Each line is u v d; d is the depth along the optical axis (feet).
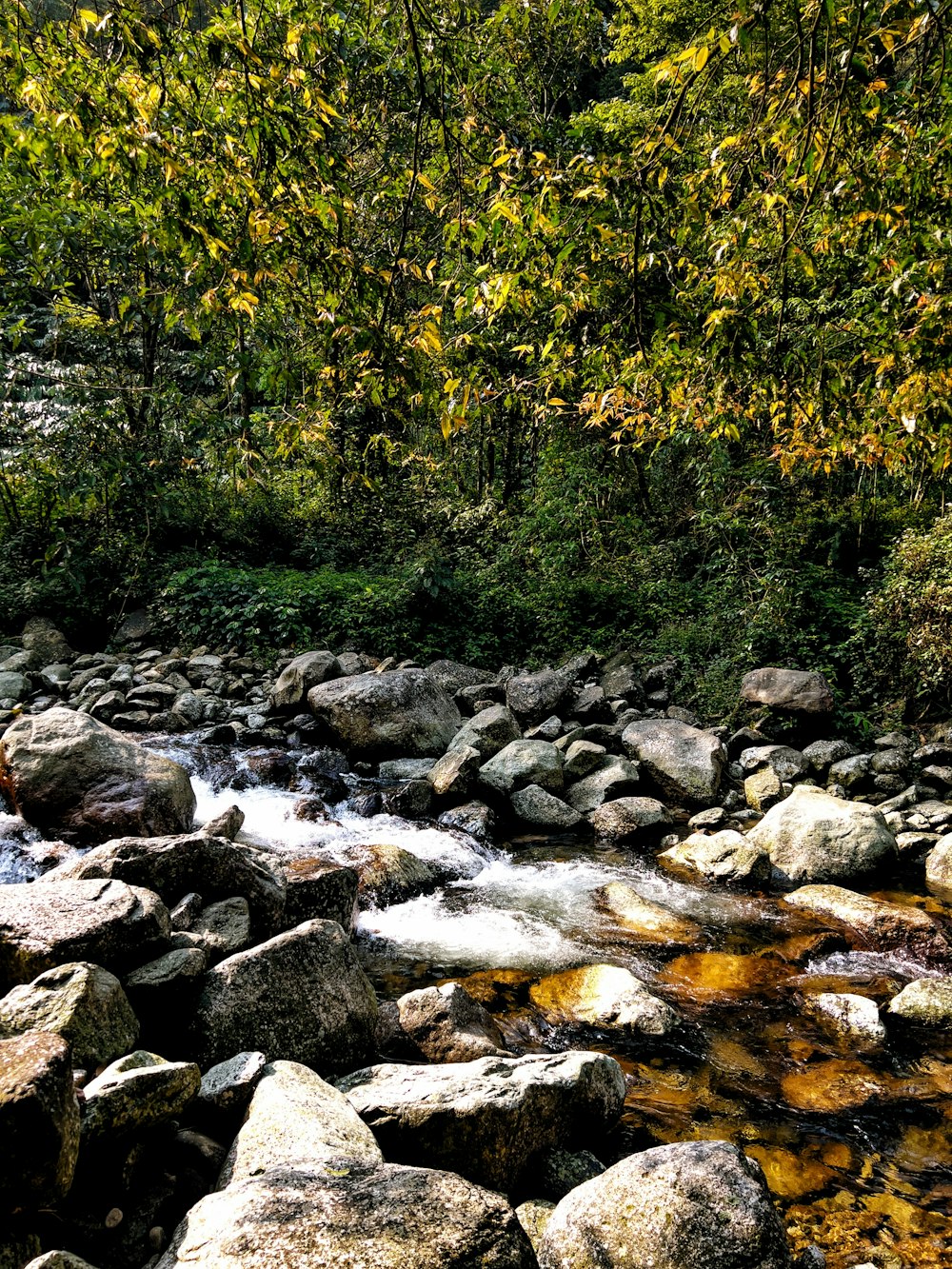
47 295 43.04
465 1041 13.26
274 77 9.11
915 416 11.54
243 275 9.12
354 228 11.15
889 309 12.80
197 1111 10.48
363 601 42.98
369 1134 10.03
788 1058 14.47
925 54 11.76
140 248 10.39
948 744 31.19
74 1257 7.47
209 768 28.37
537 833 26.48
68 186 27.30
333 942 13.62
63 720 22.25
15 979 11.12
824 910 20.31
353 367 9.71
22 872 18.56
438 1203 7.94
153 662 40.68
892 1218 10.72
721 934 19.31
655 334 11.85
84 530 44.32
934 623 31.71
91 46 9.46
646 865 23.77
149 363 44.65
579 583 44.16
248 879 15.42
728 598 40.11
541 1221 9.86
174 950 12.42
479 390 9.84
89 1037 9.94
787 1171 11.57
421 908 20.31
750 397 14.37
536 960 17.75
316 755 29.89
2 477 42.70
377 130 12.43
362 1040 13.20
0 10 8.88
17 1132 7.29
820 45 10.81
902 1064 14.32
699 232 12.60
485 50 12.51
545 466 48.80
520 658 43.37
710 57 10.29
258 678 38.68
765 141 12.00
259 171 9.36
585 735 31.68
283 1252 7.23
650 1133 12.34
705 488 42.75
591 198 9.64
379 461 50.75
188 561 46.32
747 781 29.43
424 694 32.78
